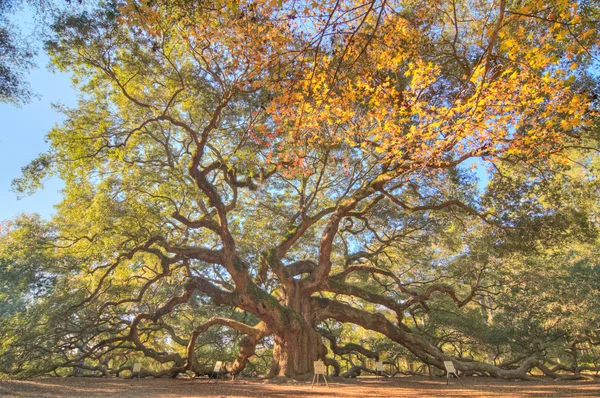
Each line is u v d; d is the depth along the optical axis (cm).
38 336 1920
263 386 1652
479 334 2597
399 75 1236
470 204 1873
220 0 704
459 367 2234
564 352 2716
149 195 1658
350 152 1912
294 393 1386
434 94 1191
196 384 1725
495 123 954
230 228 2330
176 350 3134
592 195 1769
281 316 1917
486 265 2173
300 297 2083
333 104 1015
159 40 1334
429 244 2277
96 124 1595
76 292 2189
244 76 1091
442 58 1236
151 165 1747
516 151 1049
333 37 866
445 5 1209
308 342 1978
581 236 1797
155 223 1753
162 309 2059
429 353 2223
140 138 1895
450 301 2703
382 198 1992
